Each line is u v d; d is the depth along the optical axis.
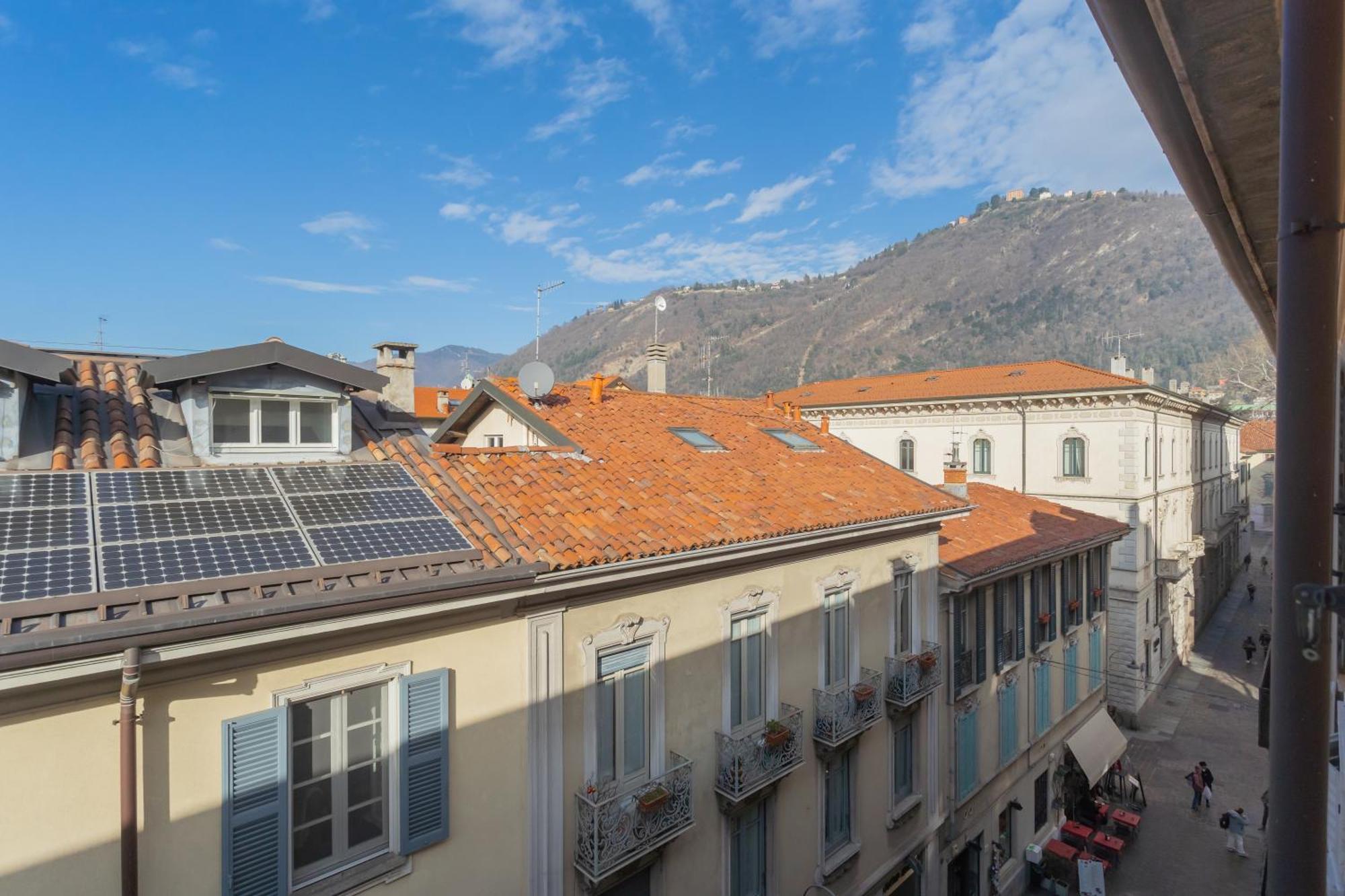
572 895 8.32
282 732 6.36
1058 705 19.73
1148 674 29.09
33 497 6.46
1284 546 2.20
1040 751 18.95
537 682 8.01
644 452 12.16
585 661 8.53
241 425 8.43
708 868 9.91
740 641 10.64
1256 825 20.39
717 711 10.12
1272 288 5.61
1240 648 37.12
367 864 6.86
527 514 8.77
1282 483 2.23
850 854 12.11
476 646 7.62
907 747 14.01
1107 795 22.22
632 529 9.14
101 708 5.57
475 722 7.59
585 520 9.02
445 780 7.29
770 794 10.81
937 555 14.60
